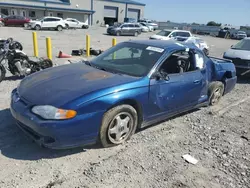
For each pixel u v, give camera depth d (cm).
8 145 355
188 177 316
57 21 3148
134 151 365
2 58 653
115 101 340
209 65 529
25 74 692
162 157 355
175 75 431
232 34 4822
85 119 319
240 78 967
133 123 383
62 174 303
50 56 1055
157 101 402
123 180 300
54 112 305
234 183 311
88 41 1247
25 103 329
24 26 3312
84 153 350
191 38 1786
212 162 353
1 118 436
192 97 478
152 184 297
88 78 369
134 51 446
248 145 412
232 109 591
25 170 305
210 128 470
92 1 5316
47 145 314
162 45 449
